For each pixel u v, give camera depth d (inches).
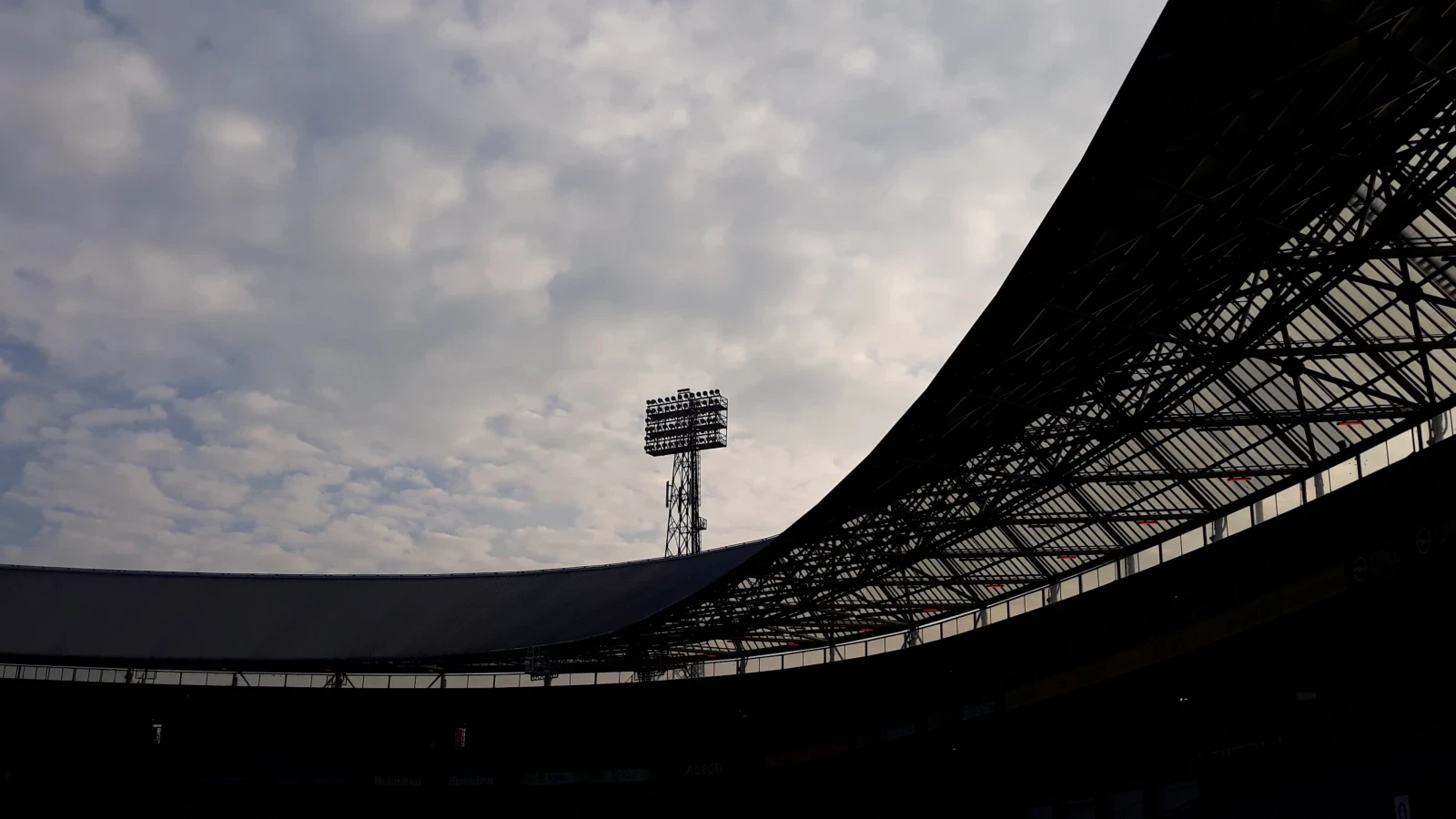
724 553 2682.1
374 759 2918.3
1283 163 881.5
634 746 2864.2
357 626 2910.9
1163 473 1523.1
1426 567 1095.6
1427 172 879.1
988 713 1925.4
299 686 2844.5
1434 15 735.1
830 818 2524.6
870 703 2443.4
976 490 1630.2
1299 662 1471.5
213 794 2910.9
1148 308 1142.3
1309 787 1272.1
